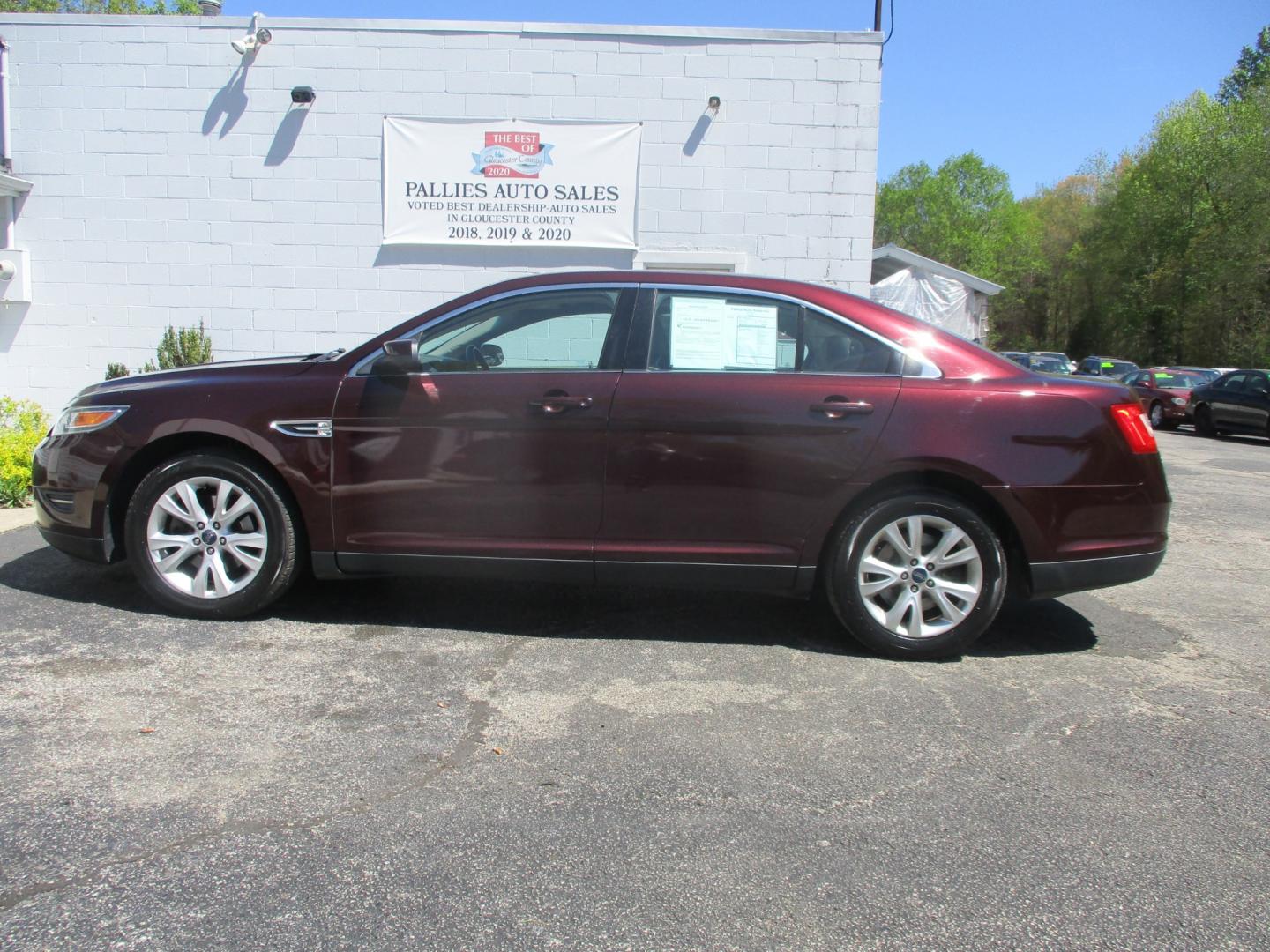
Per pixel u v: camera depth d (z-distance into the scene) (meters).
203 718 3.38
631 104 9.67
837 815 2.84
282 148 9.69
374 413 4.22
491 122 9.66
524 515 4.21
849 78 9.62
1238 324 39.31
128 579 5.04
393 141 9.66
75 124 9.66
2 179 9.36
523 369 4.28
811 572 4.17
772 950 2.23
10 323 9.88
